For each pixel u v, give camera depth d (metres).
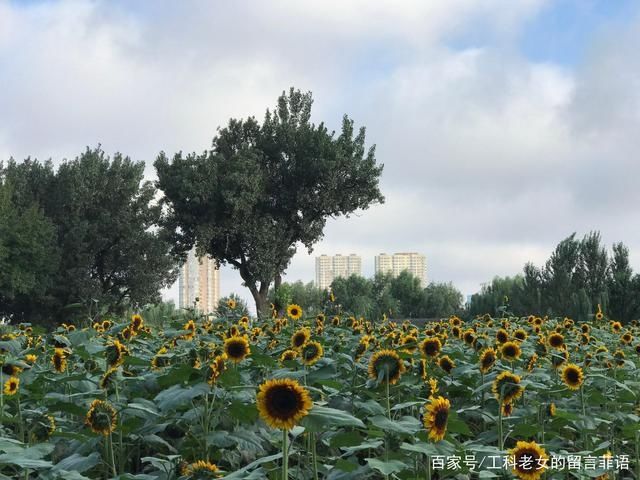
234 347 5.38
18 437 5.33
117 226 55.81
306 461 5.18
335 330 10.54
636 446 5.84
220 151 56.62
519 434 5.39
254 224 51.19
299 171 52.81
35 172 59.81
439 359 6.70
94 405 4.71
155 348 8.66
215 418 5.00
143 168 59.44
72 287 52.56
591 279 33.00
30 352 7.64
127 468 5.55
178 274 57.69
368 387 5.22
